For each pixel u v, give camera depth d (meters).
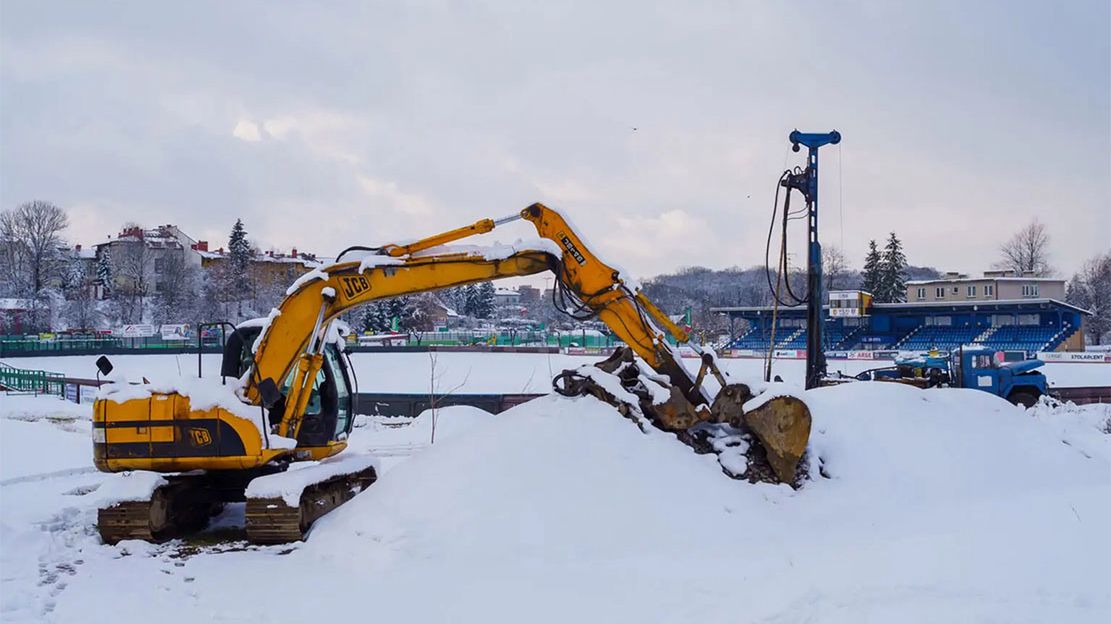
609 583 7.53
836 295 64.69
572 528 9.05
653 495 9.67
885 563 7.52
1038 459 12.30
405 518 9.33
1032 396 25.03
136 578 8.56
